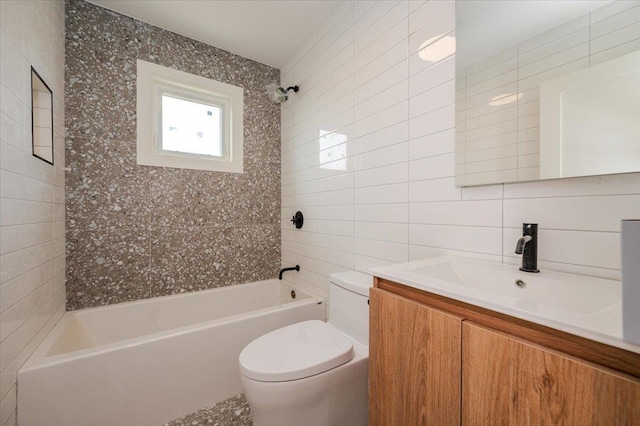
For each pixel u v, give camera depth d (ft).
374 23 4.81
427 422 2.27
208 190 6.93
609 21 2.36
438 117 3.78
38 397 3.36
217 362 4.73
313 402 3.21
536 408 1.60
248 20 6.06
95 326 5.40
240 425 4.24
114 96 5.75
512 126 3.02
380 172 4.72
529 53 2.89
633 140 2.21
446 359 2.12
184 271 6.60
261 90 7.80
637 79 2.20
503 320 1.86
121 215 5.84
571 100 2.59
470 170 3.41
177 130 6.76
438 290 2.24
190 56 6.67
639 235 1.27
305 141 6.91
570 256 2.63
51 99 4.50
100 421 3.75
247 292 7.26
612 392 1.33
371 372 2.90
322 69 6.22
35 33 3.86
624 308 1.31
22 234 3.39
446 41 3.67
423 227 4.00
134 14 5.85
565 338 1.56
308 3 5.57
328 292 6.06
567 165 2.61
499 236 3.16
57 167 4.81
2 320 2.91
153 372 4.16
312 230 6.64
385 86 4.60
